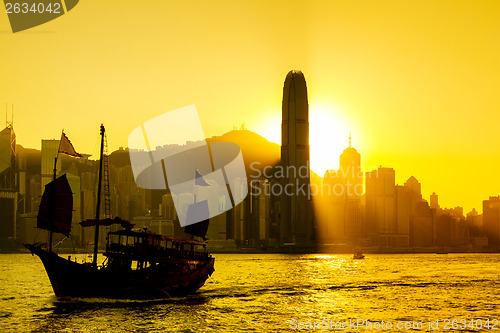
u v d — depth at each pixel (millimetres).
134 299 101625
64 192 101250
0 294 121938
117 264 100125
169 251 105312
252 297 120062
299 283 160500
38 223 99312
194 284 110938
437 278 188250
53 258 97938
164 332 80062
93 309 94812
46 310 94375
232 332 81062
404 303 114625
